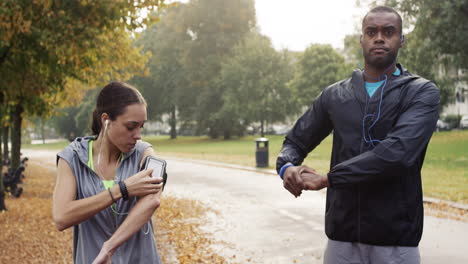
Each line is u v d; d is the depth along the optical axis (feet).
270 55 171.32
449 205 30.66
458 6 68.13
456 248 20.56
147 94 205.46
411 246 7.63
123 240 6.31
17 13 24.22
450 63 82.84
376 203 7.57
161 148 157.07
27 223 28.71
